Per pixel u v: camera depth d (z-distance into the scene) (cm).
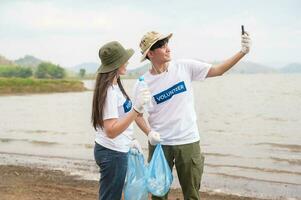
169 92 479
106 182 411
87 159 1329
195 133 489
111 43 400
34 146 1619
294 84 10288
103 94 388
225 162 1267
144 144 1617
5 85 7988
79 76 17788
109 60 394
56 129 2298
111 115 386
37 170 1145
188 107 486
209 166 1204
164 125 485
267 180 1030
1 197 812
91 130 2234
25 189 895
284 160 1302
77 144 1673
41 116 3253
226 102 4531
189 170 488
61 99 6012
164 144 489
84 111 3816
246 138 1880
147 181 452
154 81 481
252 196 891
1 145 1645
